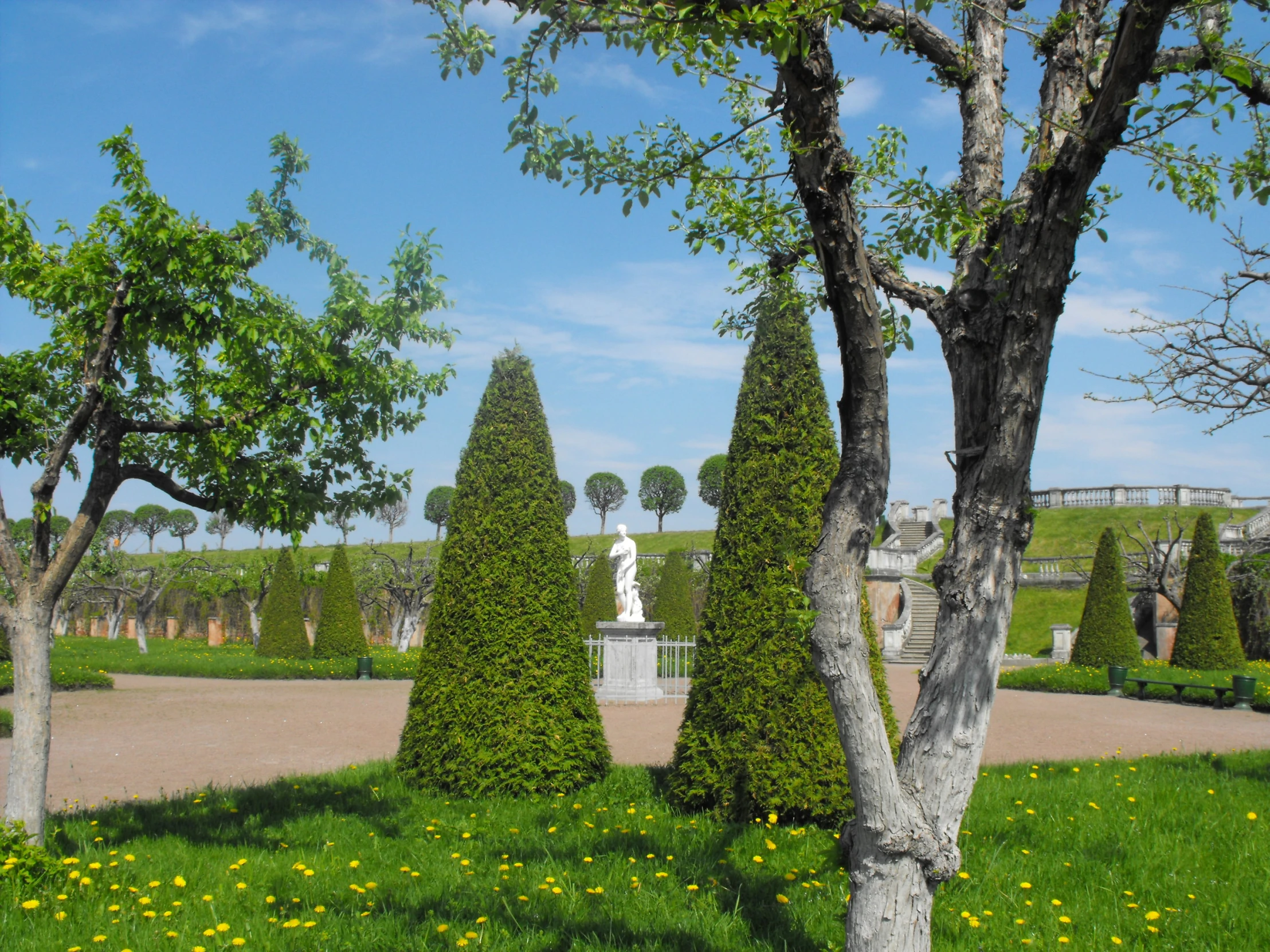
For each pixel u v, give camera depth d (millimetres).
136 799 8391
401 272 6500
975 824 6922
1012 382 3432
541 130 4246
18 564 5609
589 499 68125
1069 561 36500
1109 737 13898
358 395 6906
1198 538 24234
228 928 4488
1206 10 4227
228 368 6777
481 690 8336
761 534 7402
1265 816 7375
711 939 4613
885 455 3582
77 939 4348
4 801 8641
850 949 3477
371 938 4543
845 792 6801
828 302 3596
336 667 25203
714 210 4641
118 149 5562
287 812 7609
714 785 7152
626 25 3805
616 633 18281
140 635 33281
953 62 4250
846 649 3449
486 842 6578
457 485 9109
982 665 3500
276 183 6754
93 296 5648
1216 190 4340
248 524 7086
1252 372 7512
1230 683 19797
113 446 6023
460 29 4332
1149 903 5266
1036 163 3766
